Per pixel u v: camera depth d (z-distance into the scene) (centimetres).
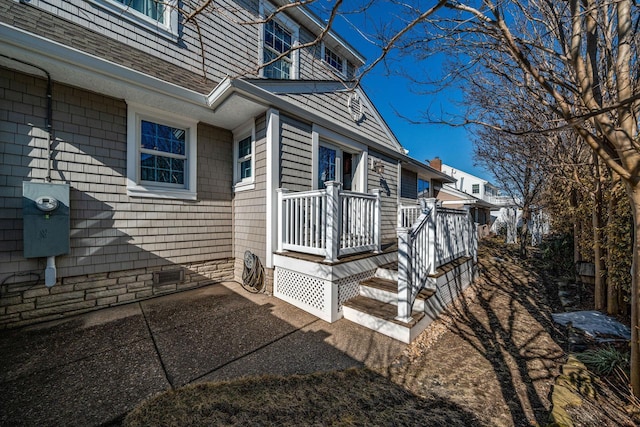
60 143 342
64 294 346
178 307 381
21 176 317
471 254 573
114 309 372
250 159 486
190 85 462
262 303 400
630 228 307
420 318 315
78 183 357
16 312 314
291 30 629
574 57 191
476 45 256
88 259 365
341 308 359
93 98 368
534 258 829
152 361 245
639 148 174
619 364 230
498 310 405
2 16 310
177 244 452
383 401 203
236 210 522
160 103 409
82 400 193
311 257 382
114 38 392
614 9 223
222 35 509
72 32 357
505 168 850
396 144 809
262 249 450
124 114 395
